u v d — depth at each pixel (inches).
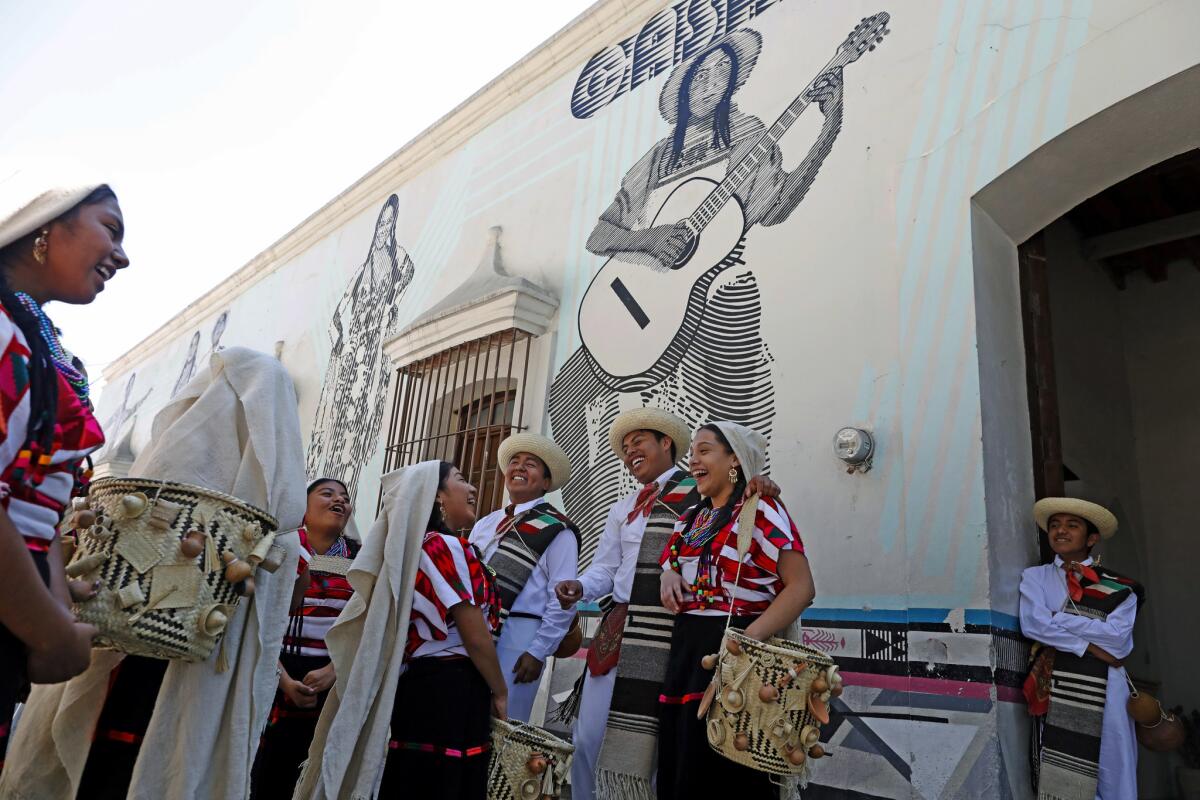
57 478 62.2
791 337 181.0
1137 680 255.8
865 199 175.2
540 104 288.8
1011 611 143.6
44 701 87.4
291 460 94.4
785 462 174.6
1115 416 276.8
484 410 262.7
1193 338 278.2
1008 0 161.8
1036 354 164.2
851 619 155.3
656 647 130.6
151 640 76.7
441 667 109.2
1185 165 227.6
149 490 79.9
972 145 160.2
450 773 104.3
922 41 173.8
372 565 112.4
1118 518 266.7
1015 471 153.0
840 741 150.3
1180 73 135.4
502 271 274.7
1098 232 270.8
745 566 116.6
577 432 226.4
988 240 161.2
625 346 220.1
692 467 127.6
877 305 167.3
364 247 380.5
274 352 426.9
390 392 315.3
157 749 82.4
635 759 125.1
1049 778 135.3
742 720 101.7
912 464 154.3
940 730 139.3
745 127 207.0
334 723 102.6
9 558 51.6
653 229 224.4
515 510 167.8
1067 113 147.9
